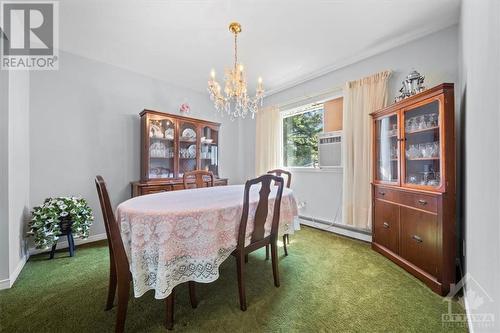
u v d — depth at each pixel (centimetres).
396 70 229
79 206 218
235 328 118
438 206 152
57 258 208
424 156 179
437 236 153
